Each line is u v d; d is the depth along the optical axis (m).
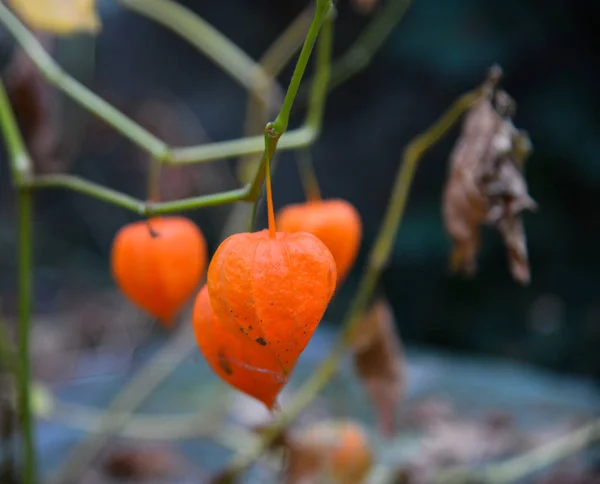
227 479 0.60
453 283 1.65
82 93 0.51
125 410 0.73
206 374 0.93
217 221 1.64
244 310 0.35
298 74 0.36
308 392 0.59
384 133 1.74
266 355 0.37
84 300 1.86
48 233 1.96
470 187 0.51
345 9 1.71
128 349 1.57
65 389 0.88
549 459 0.65
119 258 0.47
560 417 0.79
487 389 0.88
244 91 1.89
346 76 0.66
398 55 1.62
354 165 1.79
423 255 1.64
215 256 0.36
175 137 1.42
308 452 0.60
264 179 0.39
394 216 0.56
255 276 0.35
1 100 0.50
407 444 0.72
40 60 0.51
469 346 1.65
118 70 1.85
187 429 0.69
